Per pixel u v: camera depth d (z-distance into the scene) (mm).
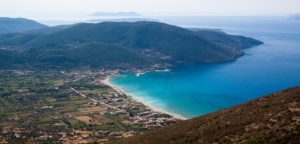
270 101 85688
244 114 82875
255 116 78312
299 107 75500
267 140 64938
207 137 76375
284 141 63281
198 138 78125
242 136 70125
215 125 82250
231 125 78188
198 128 85000
